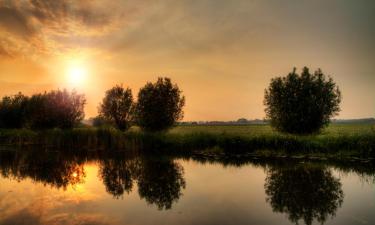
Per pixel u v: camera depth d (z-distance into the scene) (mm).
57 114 48469
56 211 12180
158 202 13344
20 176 19984
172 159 27172
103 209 12406
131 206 12789
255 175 19156
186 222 10688
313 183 16609
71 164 25031
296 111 29625
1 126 55594
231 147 29359
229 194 14555
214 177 18781
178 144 32406
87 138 37469
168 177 19062
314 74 29969
